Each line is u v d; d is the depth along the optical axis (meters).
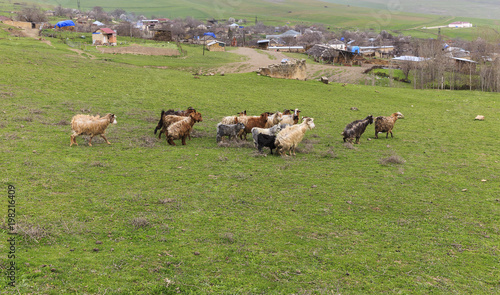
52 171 14.10
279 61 90.75
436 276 8.73
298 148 20.94
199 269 8.28
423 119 34.31
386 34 169.75
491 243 10.55
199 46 121.00
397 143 24.72
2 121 21.08
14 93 28.44
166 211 11.32
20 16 129.38
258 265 8.63
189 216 11.10
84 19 178.12
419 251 9.94
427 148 23.66
